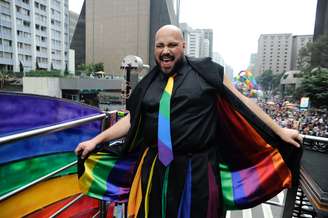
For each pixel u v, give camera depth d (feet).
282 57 435.12
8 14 201.26
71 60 278.87
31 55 225.35
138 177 5.68
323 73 125.49
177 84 5.07
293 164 5.45
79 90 130.31
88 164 6.02
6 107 4.75
